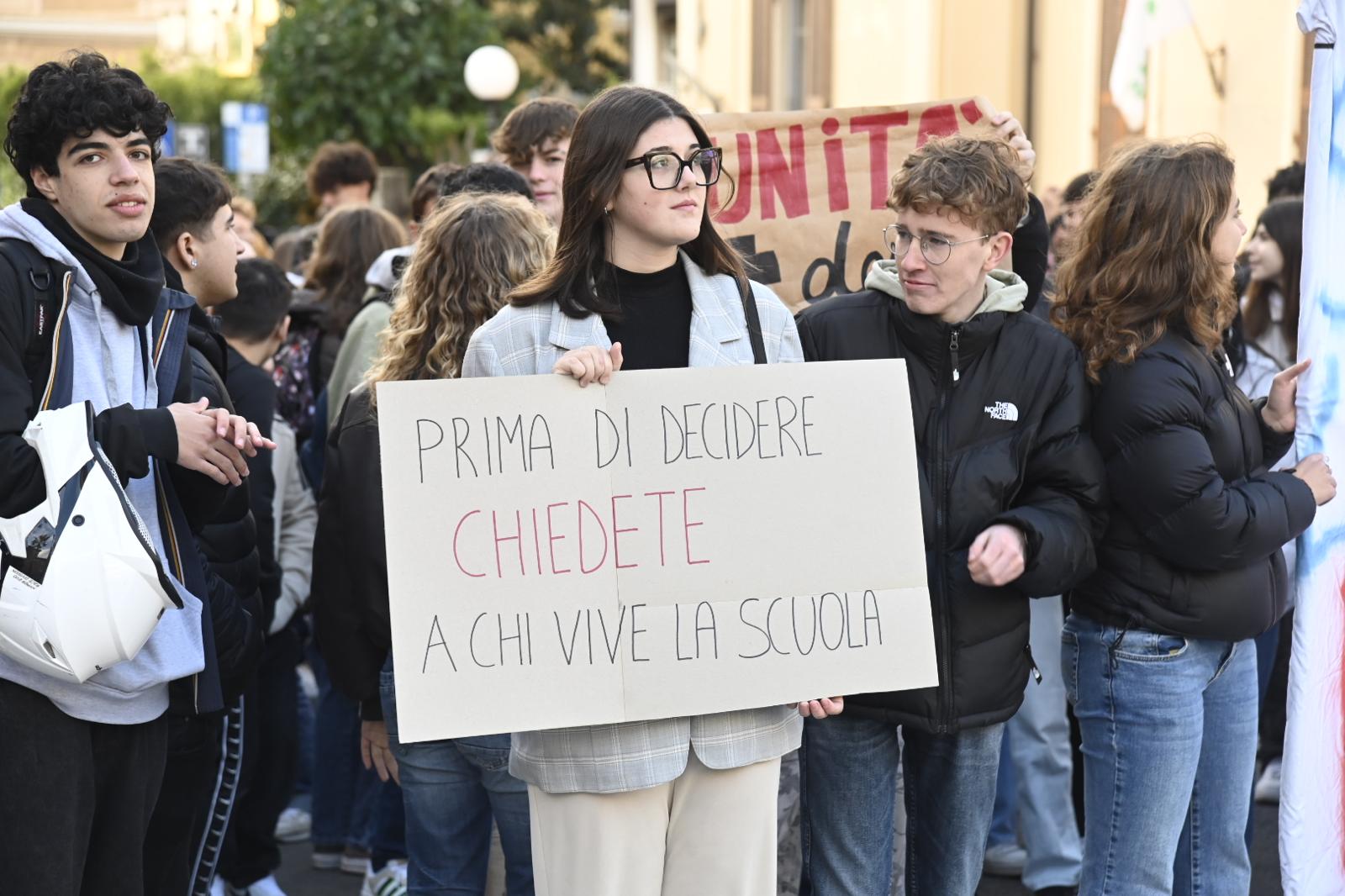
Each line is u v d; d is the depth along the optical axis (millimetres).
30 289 2637
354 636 3379
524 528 2492
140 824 2799
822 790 3088
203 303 3795
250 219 7418
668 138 2523
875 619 2627
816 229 3750
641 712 2504
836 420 2631
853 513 2629
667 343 2664
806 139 3746
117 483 2514
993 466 2936
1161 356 2990
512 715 2459
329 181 7117
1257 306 5082
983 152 2902
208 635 2889
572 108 4727
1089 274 3098
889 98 11203
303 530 4668
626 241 2621
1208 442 3035
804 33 13555
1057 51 9898
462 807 3332
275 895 4453
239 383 3895
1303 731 3182
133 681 2680
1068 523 2908
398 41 15891
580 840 2547
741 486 2580
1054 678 4402
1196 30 7777
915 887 3135
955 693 2926
